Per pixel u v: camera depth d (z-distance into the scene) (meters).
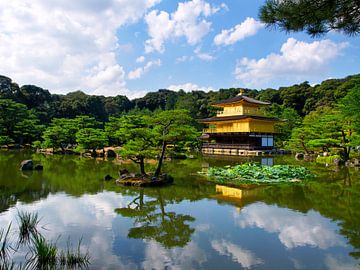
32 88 66.75
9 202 13.14
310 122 43.00
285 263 7.24
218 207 12.59
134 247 8.20
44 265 7.04
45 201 13.41
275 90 80.19
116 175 21.30
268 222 10.49
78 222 10.41
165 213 11.67
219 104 53.09
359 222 10.45
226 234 9.27
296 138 39.16
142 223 10.35
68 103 65.88
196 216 11.27
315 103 67.69
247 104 51.00
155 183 17.50
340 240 8.76
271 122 50.88
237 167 22.36
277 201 13.66
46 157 34.91
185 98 77.06
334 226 10.03
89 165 27.61
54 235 9.09
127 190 16.12
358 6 5.83
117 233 9.33
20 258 7.43
